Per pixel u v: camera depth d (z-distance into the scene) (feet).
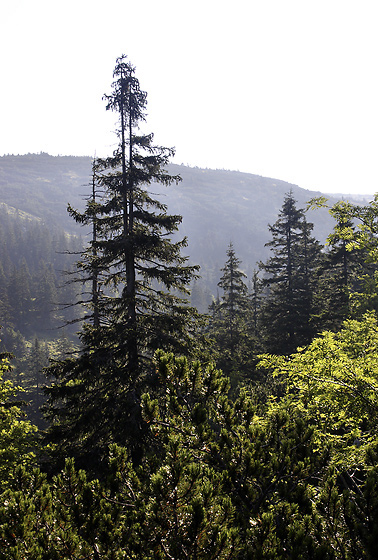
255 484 14.57
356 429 21.33
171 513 11.28
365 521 12.36
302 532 11.43
